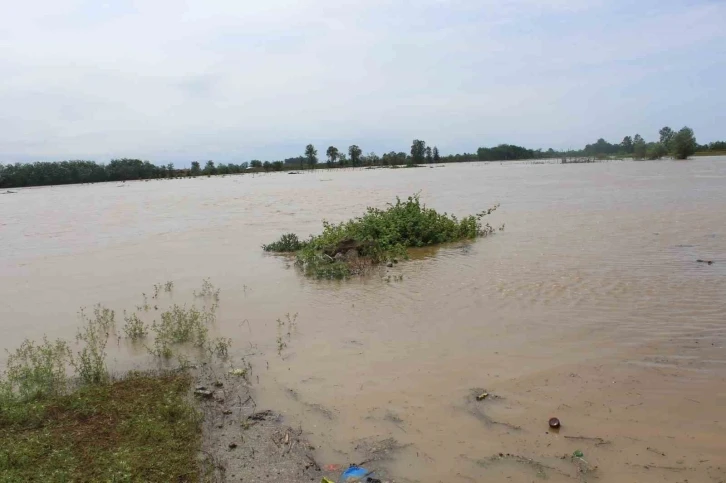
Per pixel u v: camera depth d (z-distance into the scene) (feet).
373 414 16.98
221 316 27.61
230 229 63.05
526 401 17.30
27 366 21.03
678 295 26.99
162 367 21.54
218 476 14.16
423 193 104.53
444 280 32.76
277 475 14.19
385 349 22.04
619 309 25.34
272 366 20.98
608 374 18.79
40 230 69.26
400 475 13.98
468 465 14.23
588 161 280.51
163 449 15.39
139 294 32.96
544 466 14.02
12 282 38.09
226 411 17.61
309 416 17.10
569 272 32.68
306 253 40.34
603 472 13.66
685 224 48.88
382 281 33.63
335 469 14.40
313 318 26.55
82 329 26.68
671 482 13.15
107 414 17.56
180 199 117.60
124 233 63.10
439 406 17.26
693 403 16.67
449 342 22.40
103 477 13.97
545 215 61.98
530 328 23.48
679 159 233.76
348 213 75.25
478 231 50.49
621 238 43.47
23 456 14.88
